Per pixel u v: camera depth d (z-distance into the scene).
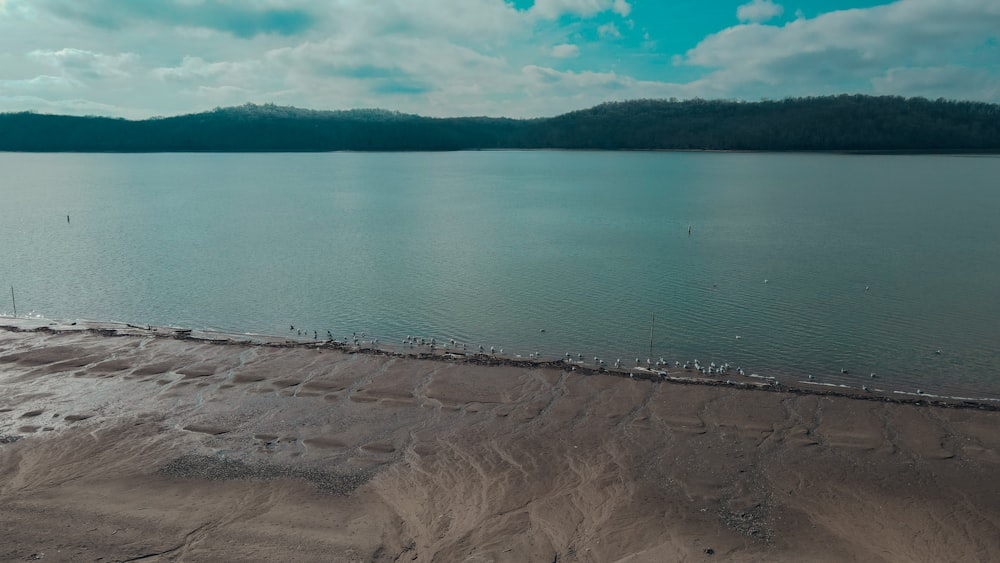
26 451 20.92
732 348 30.94
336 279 45.28
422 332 33.72
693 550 16.25
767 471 19.61
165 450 21.09
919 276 44.34
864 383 26.73
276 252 55.06
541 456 20.66
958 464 19.73
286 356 29.02
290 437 21.98
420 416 23.39
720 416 22.98
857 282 42.97
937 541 16.52
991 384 26.59
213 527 17.11
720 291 41.12
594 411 23.59
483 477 19.56
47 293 41.00
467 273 47.00
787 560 15.90
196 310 37.69
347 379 26.53
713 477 19.34
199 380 26.45
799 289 41.34
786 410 23.34
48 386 25.77
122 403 24.38
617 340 32.25
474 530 17.12
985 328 33.31
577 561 15.92
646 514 17.70
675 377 26.84
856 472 19.44
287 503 18.27
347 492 18.84
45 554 15.80
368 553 16.14
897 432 21.66
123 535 16.67
